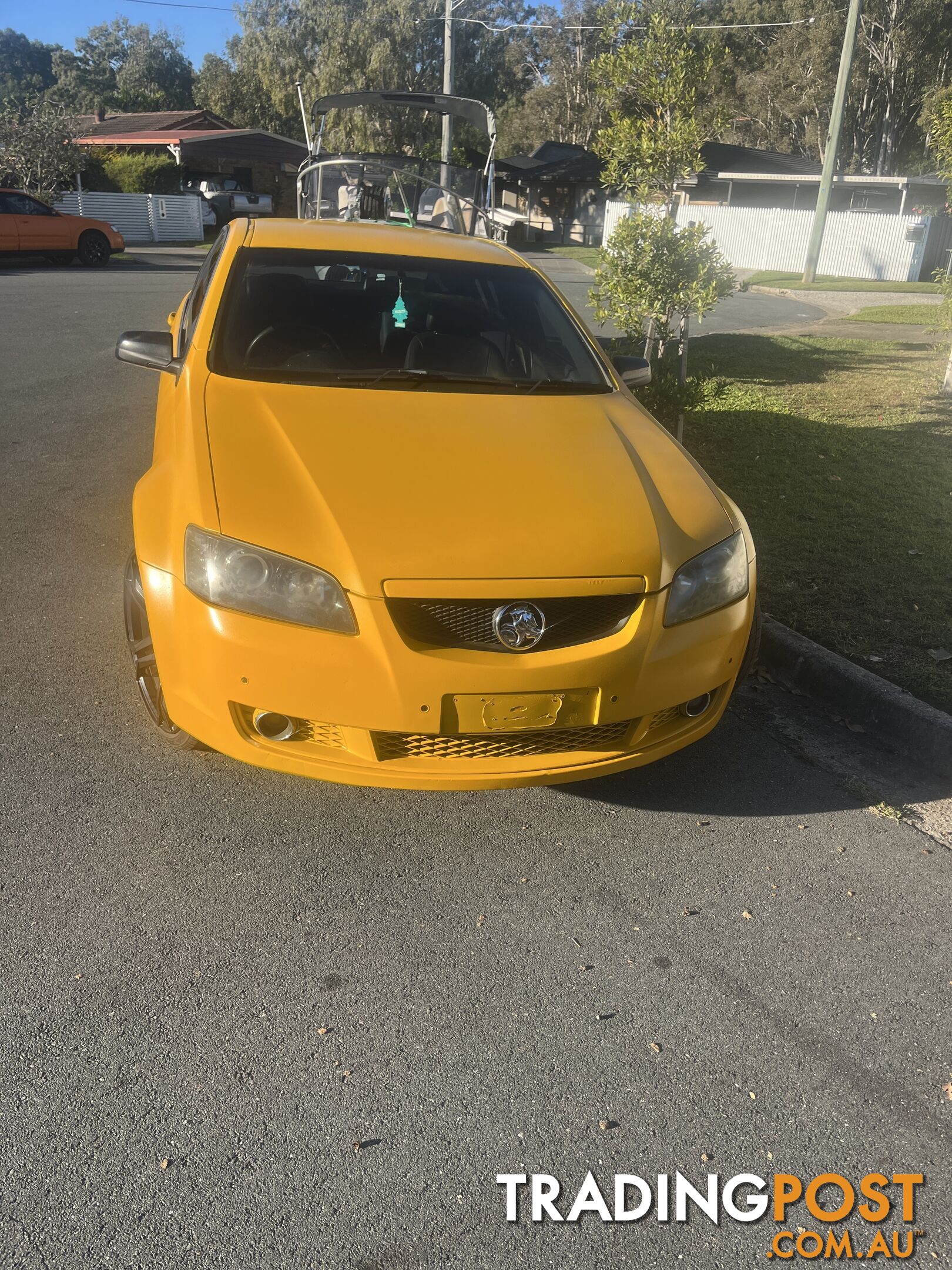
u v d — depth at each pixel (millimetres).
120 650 4008
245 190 42656
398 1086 2145
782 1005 2443
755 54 56969
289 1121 2041
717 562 3021
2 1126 1979
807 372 11555
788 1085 2213
